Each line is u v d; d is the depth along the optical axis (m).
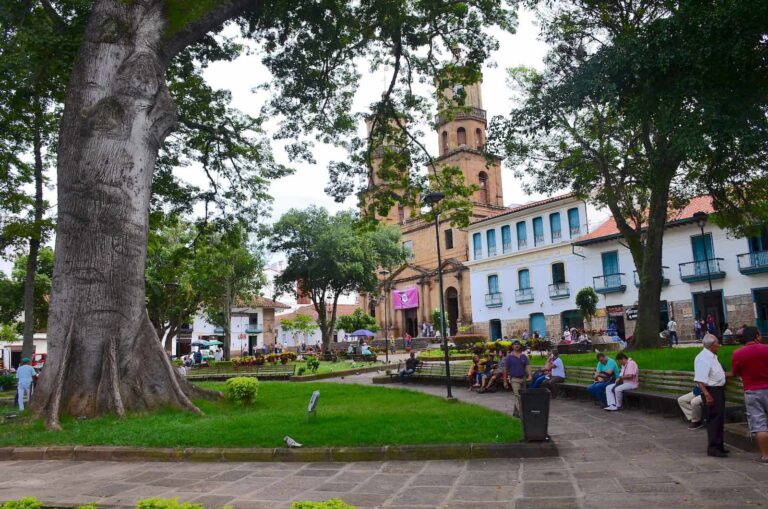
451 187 18.98
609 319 35.41
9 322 36.62
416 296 53.09
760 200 16.55
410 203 19.31
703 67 8.96
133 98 11.48
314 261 41.50
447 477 6.03
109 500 5.54
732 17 8.48
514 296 42.03
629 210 20.88
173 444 8.04
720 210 17.58
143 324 11.39
